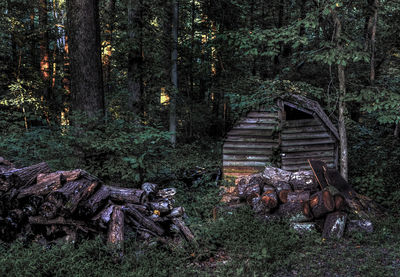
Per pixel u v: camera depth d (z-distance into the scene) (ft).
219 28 46.70
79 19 28.43
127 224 18.85
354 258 17.69
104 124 27.89
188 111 56.18
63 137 26.81
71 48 28.96
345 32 27.20
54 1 58.13
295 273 16.31
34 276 14.37
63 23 58.39
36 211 17.10
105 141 24.43
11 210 17.25
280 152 29.04
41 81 49.73
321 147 29.22
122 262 16.44
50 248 16.93
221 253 18.97
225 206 24.82
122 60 47.03
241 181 26.11
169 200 23.27
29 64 52.24
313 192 22.86
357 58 25.66
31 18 53.78
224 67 49.96
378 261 17.25
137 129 27.63
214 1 46.52
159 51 42.86
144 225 18.98
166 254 18.04
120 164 24.88
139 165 25.08
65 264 15.21
